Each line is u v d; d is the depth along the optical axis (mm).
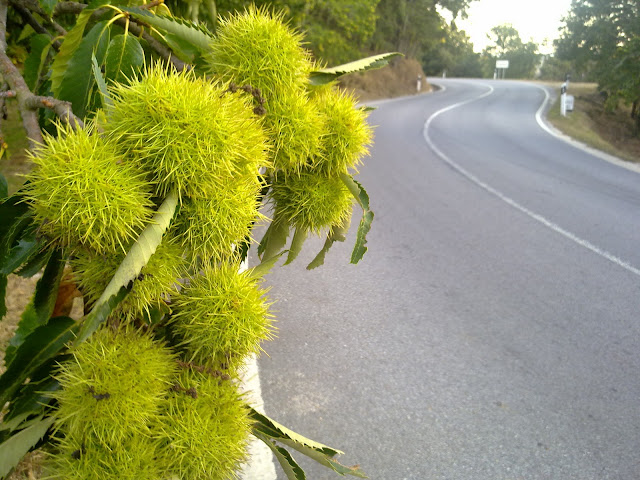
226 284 1274
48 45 1797
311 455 1405
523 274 6480
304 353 4512
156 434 1147
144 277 1089
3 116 1673
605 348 4938
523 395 4211
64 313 1483
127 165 1068
